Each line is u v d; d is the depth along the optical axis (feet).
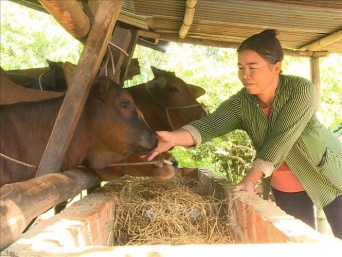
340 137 28.63
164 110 18.44
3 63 54.34
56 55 57.06
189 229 11.06
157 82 18.47
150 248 4.83
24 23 57.82
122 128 12.67
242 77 10.59
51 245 5.15
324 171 11.68
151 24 20.03
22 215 6.05
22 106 12.19
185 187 14.11
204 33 20.99
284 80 10.87
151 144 12.85
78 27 9.91
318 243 5.13
